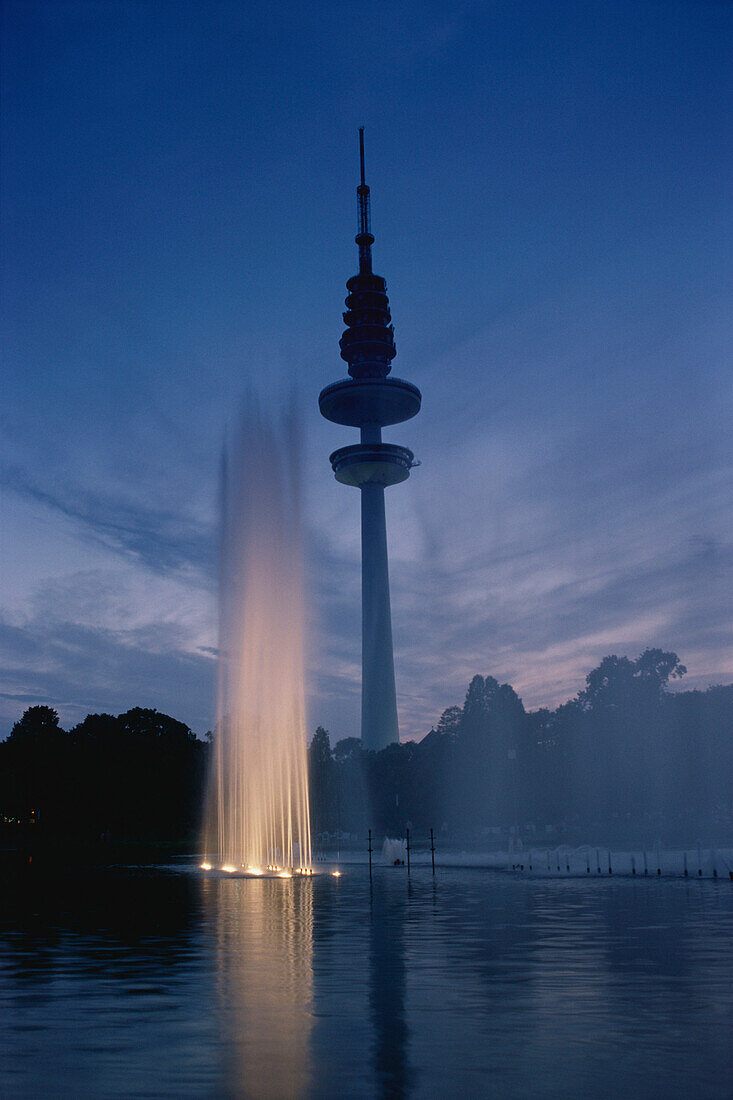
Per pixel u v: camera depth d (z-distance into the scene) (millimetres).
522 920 33656
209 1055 14242
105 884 62375
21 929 33062
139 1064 13742
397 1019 16672
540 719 175625
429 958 24250
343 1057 14047
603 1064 13508
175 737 189750
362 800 179500
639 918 33656
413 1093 12156
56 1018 17031
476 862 85062
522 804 167000
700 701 151500
